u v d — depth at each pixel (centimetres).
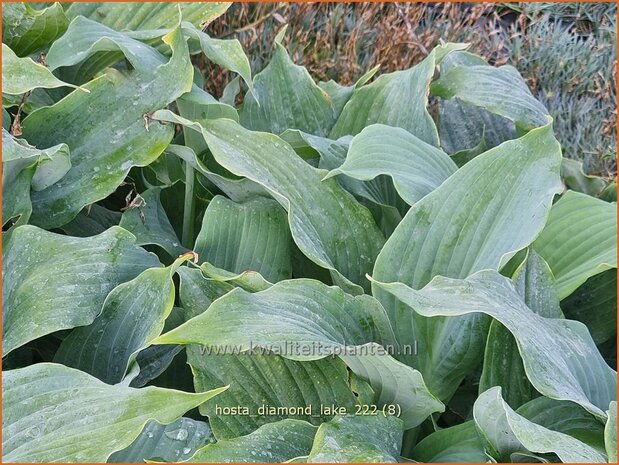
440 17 312
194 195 173
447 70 205
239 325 116
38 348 150
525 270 145
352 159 147
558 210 171
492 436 121
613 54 315
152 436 124
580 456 106
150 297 129
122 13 178
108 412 107
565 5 347
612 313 167
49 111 149
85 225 163
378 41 282
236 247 150
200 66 254
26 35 163
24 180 138
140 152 148
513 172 142
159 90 150
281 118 188
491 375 135
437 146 170
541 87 311
